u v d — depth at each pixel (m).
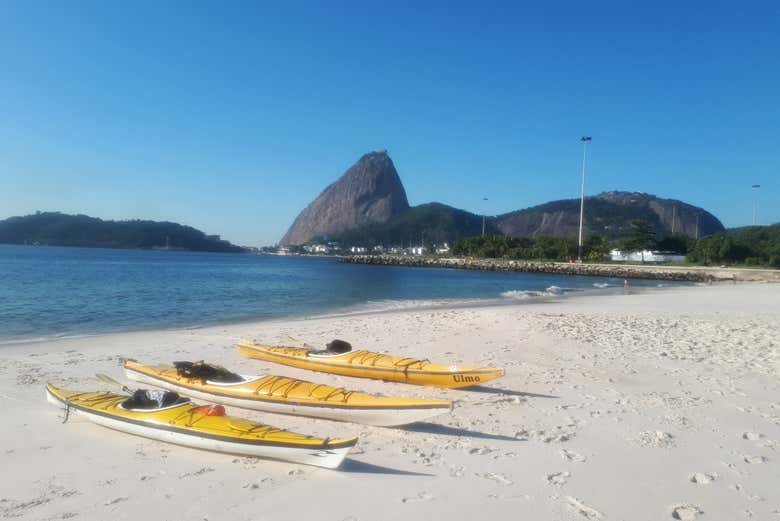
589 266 73.56
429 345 13.39
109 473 5.67
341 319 19.17
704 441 6.83
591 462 6.11
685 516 4.90
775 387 9.56
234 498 5.13
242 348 11.93
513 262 89.00
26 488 5.33
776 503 5.18
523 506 5.04
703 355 12.27
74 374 10.05
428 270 84.56
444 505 5.03
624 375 10.41
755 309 22.89
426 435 6.94
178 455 6.14
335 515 4.82
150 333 15.59
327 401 7.28
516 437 6.91
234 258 151.00
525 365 11.27
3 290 29.28
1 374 9.95
